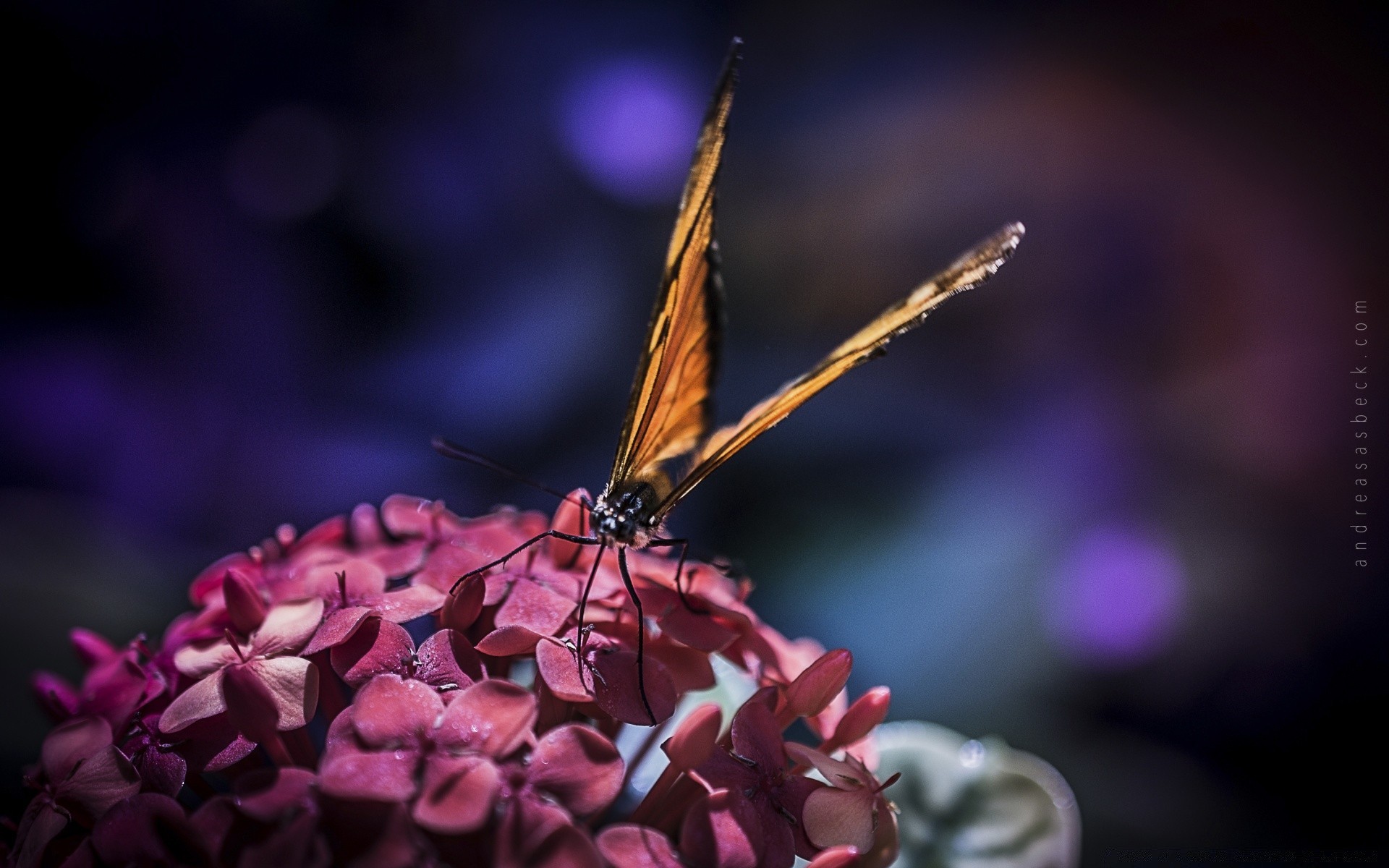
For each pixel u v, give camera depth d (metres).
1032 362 0.74
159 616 0.52
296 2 0.83
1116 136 0.78
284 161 0.81
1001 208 0.79
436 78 0.83
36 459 0.74
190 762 0.28
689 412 0.33
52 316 0.83
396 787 0.27
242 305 0.78
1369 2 0.74
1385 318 0.69
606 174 0.80
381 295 0.78
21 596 0.49
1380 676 0.59
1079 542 0.64
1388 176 0.72
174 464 0.75
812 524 0.65
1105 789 0.53
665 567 0.31
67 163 0.83
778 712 0.29
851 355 0.30
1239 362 0.71
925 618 0.60
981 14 0.83
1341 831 0.54
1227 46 0.77
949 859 0.32
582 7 0.85
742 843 0.28
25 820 0.28
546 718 0.29
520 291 0.77
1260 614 0.62
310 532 0.31
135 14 0.82
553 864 0.27
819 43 0.86
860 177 0.81
